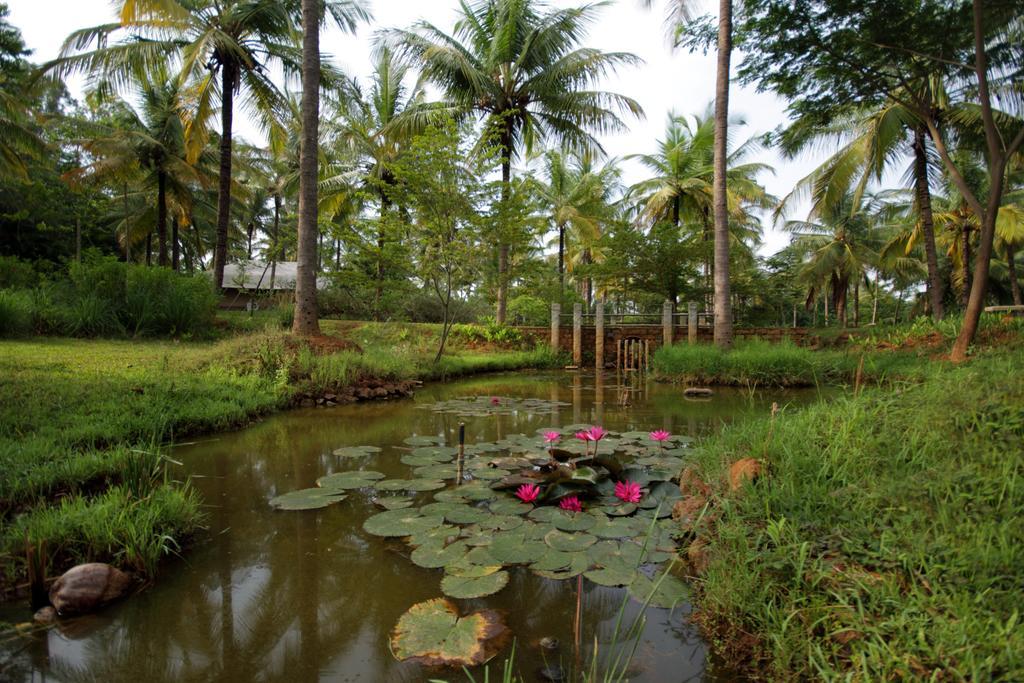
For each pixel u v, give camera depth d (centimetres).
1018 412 238
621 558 217
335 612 185
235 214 2600
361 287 1265
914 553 157
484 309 2017
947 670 122
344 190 1655
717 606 173
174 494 257
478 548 228
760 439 283
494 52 1301
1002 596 138
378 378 746
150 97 1568
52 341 784
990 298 2148
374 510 280
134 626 177
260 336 745
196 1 1148
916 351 878
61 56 1081
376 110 1723
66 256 1719
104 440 348
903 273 2309
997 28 752
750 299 2211
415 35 1298
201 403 478
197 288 1049
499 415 576
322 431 479
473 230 933
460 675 149
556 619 179
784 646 146
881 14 714
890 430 258
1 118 1209
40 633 172
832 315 3547
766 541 186
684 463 351
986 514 172
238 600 193
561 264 1948
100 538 213
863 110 1061
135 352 709
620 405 650
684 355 954
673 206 1672
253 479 331
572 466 313
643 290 1605
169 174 1620
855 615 145
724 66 937
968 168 1456
